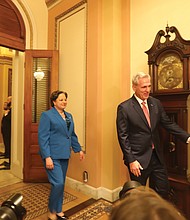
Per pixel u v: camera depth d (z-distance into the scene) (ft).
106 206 8.33
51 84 11.19
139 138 6.25
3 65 21.48
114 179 8.97
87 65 9.71
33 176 10.94
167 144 6.82
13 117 12.47
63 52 11.19
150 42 8.29
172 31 6.55
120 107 6.43
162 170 6.40
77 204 8.53
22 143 11.56
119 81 9.14
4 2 10.59
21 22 11.20
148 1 8.38
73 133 7.77
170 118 6.79
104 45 9.23
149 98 6.55
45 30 12.09
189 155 6.52
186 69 6.21
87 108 9.70
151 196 1.23
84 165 9.73
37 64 11.38
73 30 10.55
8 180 11.28
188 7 7.27
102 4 9.29
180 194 6.35
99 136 9.24
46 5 12.16
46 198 9.01
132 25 8.87
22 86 11.69
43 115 6.96
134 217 1.04
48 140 6.84
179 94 6.35
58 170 6.85
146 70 8.39
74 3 10.48
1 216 1.99
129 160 6.03
